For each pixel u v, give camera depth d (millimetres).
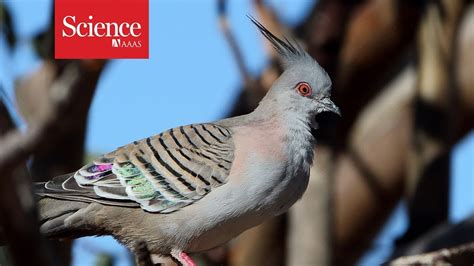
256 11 13492
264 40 13586
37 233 5562
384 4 14977
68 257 11695
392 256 12273
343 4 14727
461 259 9930
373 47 15164
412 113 15484
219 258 14516
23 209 5480
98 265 11742
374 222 16219
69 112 5391
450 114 14312
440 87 14312
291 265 14078
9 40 10773
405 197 15672
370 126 16359
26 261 5555
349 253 16375
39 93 11148
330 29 14648
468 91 15945
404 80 16766
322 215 13984
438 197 14047
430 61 14422
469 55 16078
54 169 11852
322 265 13906
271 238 15125
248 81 13375
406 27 15008
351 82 15328
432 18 14398
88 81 6277
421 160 14219
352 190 15992
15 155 5176
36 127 5246
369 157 16062
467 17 16531
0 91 5715
